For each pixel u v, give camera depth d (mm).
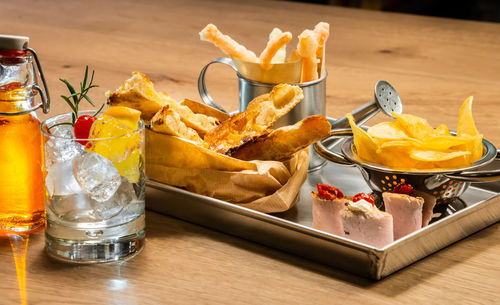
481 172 855
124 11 1815
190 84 1312
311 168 991
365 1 2771
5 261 823
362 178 976
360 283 788
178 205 887
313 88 1000
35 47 1521
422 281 790
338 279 793
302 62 1000
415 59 1437
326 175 983
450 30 1628
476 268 809
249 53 1016
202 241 853
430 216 868
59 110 1171
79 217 809
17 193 862
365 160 896
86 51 1497
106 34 1619
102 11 1816
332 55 1464
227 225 861
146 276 798
